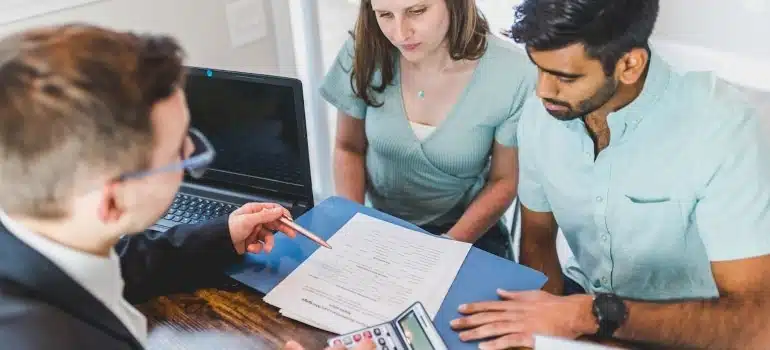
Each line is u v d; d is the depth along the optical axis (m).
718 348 0.85
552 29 0.81
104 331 0.54
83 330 0.51
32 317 0.48
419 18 0.98
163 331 0.74
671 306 0.87
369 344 0.66
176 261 0.81
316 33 1.20
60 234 0.51
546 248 1.02
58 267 0.52
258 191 1.06
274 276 0.81
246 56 1.36
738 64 0.71
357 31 1.08
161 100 0.47
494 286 0.78
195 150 0.55
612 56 0.78
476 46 0.96
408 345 0.68
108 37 0.46
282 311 0.75
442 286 0.78
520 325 0.73
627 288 0.93
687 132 0.78
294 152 1.00
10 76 0.42
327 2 1.14
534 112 0.93
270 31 1.30
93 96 0.42
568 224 0.97
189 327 0.74
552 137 0.92
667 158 0.81
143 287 0.80
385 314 0.74
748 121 0.73
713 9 0.70
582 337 0.77
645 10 0.73
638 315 0.83
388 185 1.22
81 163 0.44
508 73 0.95
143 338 0.64
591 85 0.82
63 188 0.46
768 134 0.72
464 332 0.72
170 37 0.51
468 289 0.78
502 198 1.06
